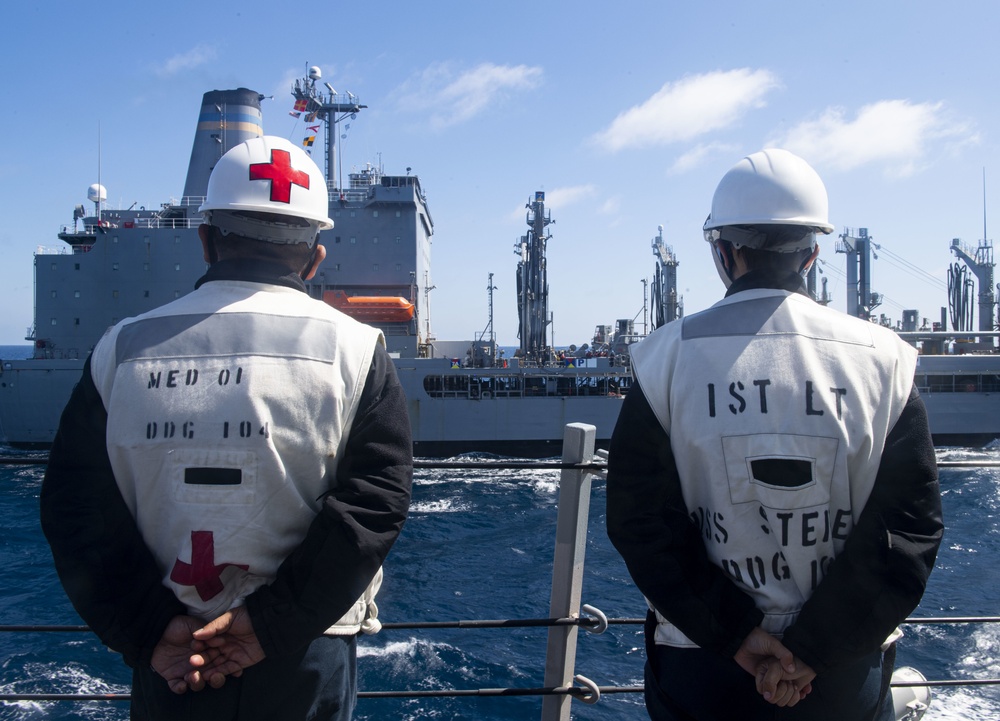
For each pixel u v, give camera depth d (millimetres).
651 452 2305
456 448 34250
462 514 26578
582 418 34125
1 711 12719
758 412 2143
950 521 24391
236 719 2127
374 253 37750
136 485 2135
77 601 2100
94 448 2201
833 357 2207
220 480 2064
